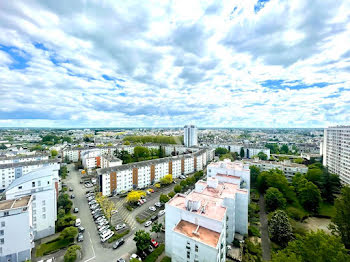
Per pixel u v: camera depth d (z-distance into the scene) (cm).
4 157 13875
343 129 10538
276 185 8925
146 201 9106
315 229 6719
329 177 8938
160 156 19388
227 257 5297
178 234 4222
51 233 6488
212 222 4338
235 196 6344
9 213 4938
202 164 16025
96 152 16712
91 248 5675
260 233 6425
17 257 5016
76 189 10838
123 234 6312
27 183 6116
